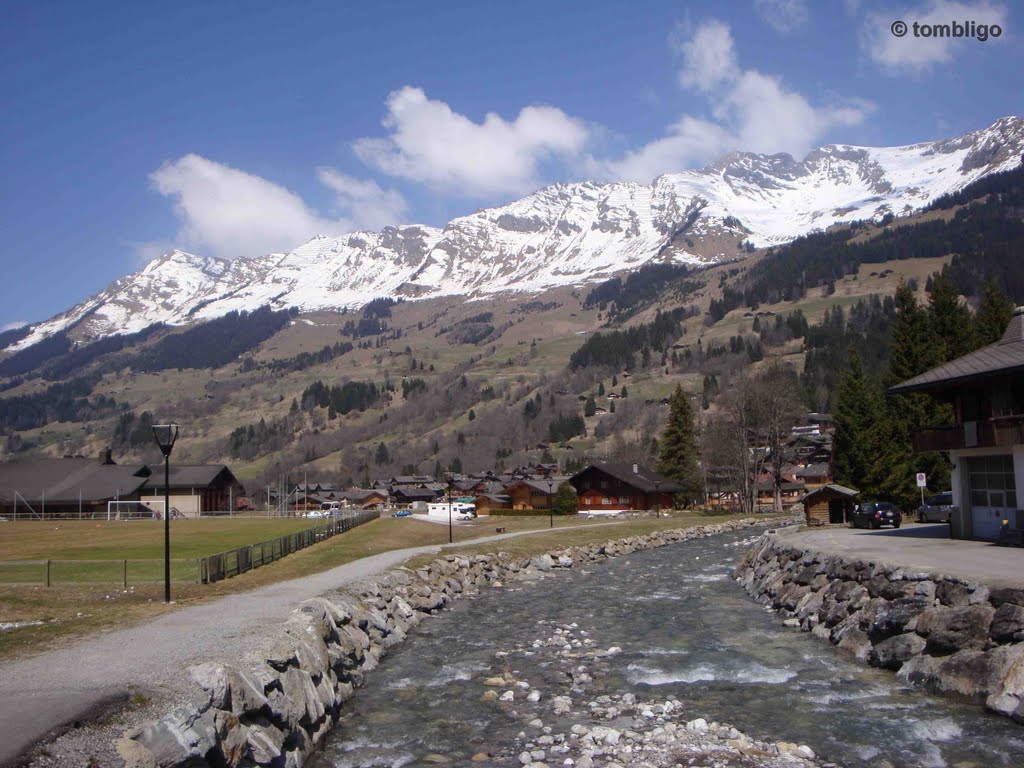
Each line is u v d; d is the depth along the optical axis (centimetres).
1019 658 1733
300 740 1538
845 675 2084
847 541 3972
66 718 1170
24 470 11688
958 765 1428
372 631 2616
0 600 2703
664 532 7781
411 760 1522
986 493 3759
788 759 1473
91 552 5281
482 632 2923
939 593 2194
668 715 1766
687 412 12350
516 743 1603
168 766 1113
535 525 8850
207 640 1822
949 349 6825
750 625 2889
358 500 16512
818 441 15150
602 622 3034
